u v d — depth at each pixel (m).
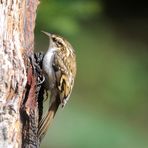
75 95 16.70
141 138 15.99
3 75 7.29
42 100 8.11
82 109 16.22
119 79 17.66
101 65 17.94
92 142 15.32
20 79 7.38
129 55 18.64
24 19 7.89
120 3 20.12
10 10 7.57
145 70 18.17
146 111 16.95
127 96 17.28
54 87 8.15
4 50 7.42
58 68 8.15
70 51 8.37
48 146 14.84
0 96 7.27
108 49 18.52
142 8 20.28
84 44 18.14
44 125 8.12
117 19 19.75
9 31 7.53
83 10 12.13
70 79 8.30
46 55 8.13
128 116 16.67
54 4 11.95
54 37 8.32
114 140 15.66
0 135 7.25
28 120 7.77
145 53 18.88
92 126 15.69
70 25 12.07
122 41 19.09
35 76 7.83
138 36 19.53
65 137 15.08
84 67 17.66
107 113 16.52
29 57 7.88
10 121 7.29
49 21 12.04
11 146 7.32
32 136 7.86
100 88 17.28
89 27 18.77
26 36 7.97
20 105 7.61
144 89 17.58
